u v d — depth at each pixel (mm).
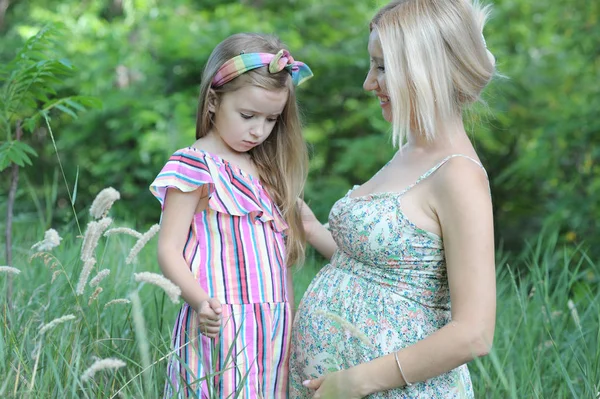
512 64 8406
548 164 7230
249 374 2037
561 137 7000
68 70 2893
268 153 2309
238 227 2115
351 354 1951
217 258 2068
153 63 8188
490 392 2600
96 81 7934
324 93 8734
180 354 2076
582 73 8008
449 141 1949
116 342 2404
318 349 2014
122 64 8086
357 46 8508
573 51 8297
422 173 1938
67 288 2623
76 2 9203
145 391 2115
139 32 8500
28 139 8570
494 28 8641
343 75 8492
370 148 7676
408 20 1942
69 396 2004
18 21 9375
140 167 8094
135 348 2406
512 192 8469
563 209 6664
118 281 3027
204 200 2100
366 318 1935
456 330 1769
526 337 2807
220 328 2014
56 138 8758
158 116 7758
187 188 2035
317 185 7957
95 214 2088
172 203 2047
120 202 7973
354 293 1973
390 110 2102
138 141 7918
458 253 1804
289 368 2150
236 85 2105
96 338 2240
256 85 2096
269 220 2188
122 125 8039
